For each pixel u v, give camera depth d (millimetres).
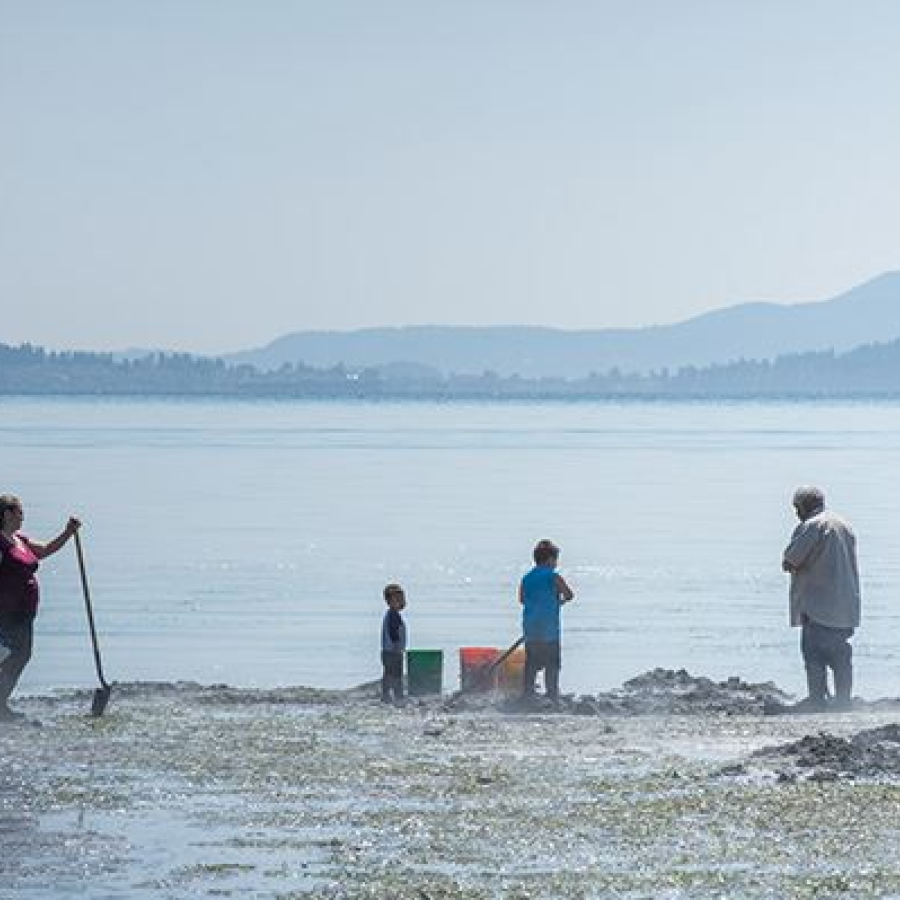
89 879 25062
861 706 45219
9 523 41219
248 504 157750
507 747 36562
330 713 42875
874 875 24984
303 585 90500
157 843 27234
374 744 36781
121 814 29328
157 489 178750
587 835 27594
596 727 39938
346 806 29938
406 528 130500
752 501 166375
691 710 44156
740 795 30484
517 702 44406
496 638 69438
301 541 118438
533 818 28812
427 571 98875
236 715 42250
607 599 84688
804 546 44812
